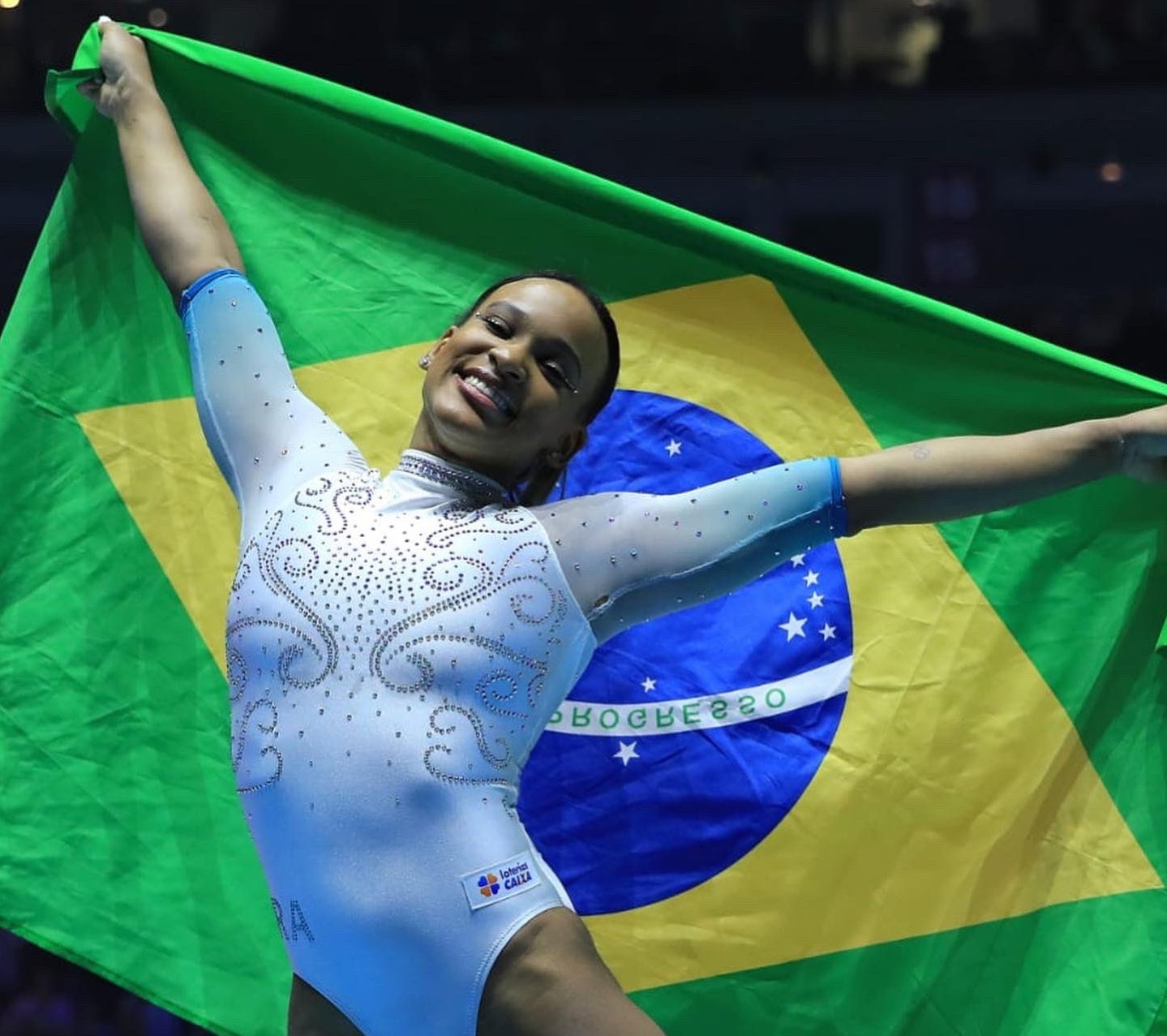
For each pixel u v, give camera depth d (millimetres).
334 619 4887
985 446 5230
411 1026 4719
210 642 5730
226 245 5602
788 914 5652
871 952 5637
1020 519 5781
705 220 5793
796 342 5824
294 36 16484
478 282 5887
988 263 16625
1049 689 5719
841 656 5762
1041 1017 5582
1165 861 5617
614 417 5859
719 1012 5637
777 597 5789
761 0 16656
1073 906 5629
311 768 4785
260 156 5953
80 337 5848
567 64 16328
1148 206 16500
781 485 5133
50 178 15906
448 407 5164
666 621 5773
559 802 5699
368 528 5020
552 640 4953
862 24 16750
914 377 5785
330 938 4762
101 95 5867
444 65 16281
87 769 5648
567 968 4645
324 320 5891
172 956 5574
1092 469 5328
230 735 5598
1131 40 16172
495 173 5848
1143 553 5730
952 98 15797
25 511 5738
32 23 16188
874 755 5707
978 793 5688
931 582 5777
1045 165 15875
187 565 5762
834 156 15969
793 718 5734
